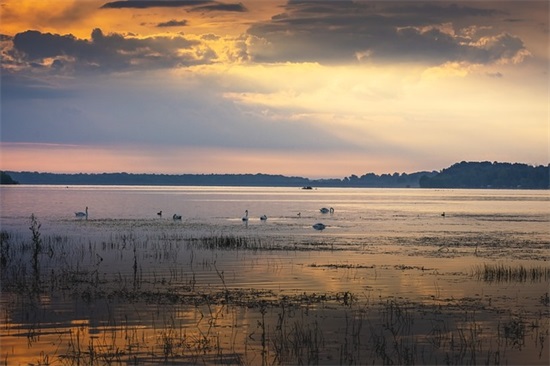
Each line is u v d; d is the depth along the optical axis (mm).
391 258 48812
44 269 42375
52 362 23266
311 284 37125
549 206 159500
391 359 23406
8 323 28016
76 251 51844
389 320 28609
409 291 35188
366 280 38562
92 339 25797
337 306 31281
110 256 49000
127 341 25516
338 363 22984
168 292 34406
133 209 129000
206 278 39062
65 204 146500
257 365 22844
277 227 80938
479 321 28547
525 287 36656
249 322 28219
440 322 28297
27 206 135125
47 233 68500
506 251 54250
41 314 29516
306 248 55188
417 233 72500
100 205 145125
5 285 36219
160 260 46906
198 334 26422
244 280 38406
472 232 74438
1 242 49875
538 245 59375
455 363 23078
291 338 25766
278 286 36438
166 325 27719
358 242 61062
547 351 24406
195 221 92000
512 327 27484
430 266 44500
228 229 76812
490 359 23547
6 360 23422
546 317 29391
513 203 181250
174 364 23000
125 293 34031
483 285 37156
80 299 32531
